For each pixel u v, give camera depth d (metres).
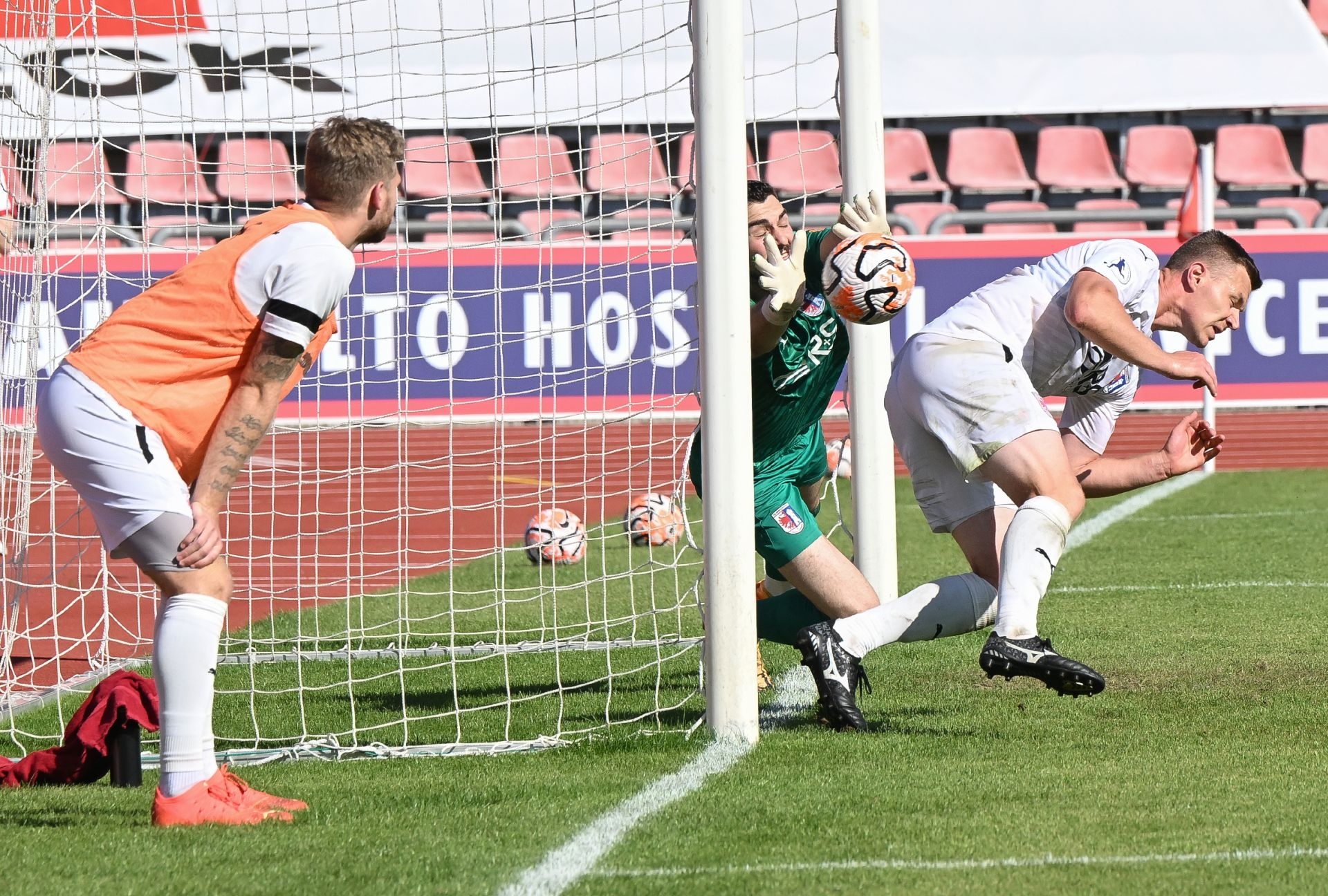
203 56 47.72
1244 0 58.75
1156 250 50.53
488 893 9.53
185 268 11.40
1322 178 62.47
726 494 14.05
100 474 11.16
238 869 10.17
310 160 11.92
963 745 14.00
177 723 11.59
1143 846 10.32
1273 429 53.03
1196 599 23.30
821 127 56.91
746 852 10.37
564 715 16.67
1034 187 61.78
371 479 44.47
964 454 14.37
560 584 27.41
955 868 9.86
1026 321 14.84
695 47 13.73
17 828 11.50
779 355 15.28
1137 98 58.28
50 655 21.75
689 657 20.38
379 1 49.50
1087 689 13.48
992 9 58.75
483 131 54.19
